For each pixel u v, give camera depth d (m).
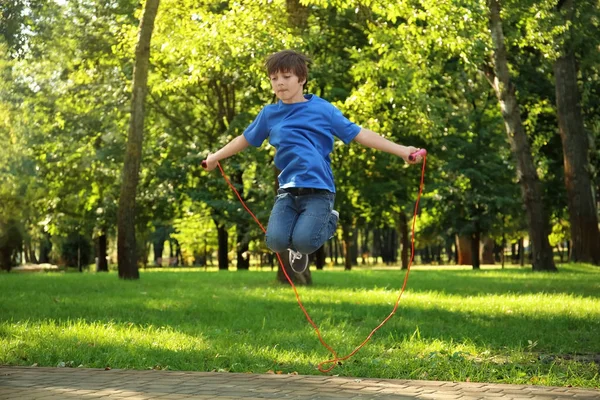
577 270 31.56
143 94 24.73
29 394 6.57
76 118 39.88
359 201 40.19
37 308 14.65
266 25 22.00
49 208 47.44
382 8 21.44
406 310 14.52
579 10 30.95
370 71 22.70
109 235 56.12
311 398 6.45
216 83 36.56
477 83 33.84
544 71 36.00
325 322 12.28
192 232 63.62
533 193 30.73
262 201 39.41
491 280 25.17
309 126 5.73
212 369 8.22
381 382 7.33
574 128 35.31
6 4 23.94
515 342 10.34
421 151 5.61
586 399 6.50
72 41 35.69
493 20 27.38
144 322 12.44
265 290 20.00
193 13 23.44
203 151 38.72
